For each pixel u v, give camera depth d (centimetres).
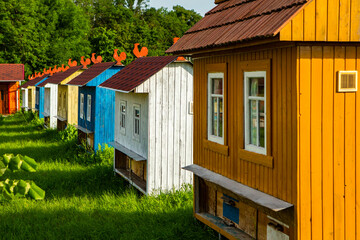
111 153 1908
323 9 646
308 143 671
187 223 1069
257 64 756
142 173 1482
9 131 3147
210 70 934
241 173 828
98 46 6775
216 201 998
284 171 701
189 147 1405
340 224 691
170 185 1381
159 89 1366
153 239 995
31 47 6131
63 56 6331
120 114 1655
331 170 684
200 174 941
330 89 676
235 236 859
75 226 1109
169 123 1380
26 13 6156
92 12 9569
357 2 661
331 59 673
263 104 770
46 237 1051
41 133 2936
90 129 2055
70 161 1962
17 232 1087
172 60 1344
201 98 988
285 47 685
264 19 710
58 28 6719
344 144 688
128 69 1630
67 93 2567
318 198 679
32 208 1269
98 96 1958
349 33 659
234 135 847
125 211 1215
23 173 1680
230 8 938
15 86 4750
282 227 743
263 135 773
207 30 926
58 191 1463
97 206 1270
